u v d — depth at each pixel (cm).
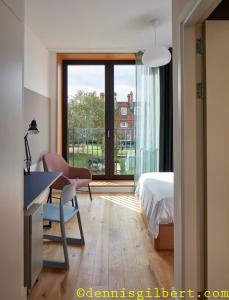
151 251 290
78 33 425
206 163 176
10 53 160
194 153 179
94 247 300
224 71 175
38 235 220
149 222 307
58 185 390
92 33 426
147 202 331
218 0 140
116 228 354
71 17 367
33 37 422
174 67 201
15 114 169
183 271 183
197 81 179
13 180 168
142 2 326
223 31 174
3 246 153
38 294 217
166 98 510
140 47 494
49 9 342
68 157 566
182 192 182
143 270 252
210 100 175
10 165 162
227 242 178
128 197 498
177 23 188
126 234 335
